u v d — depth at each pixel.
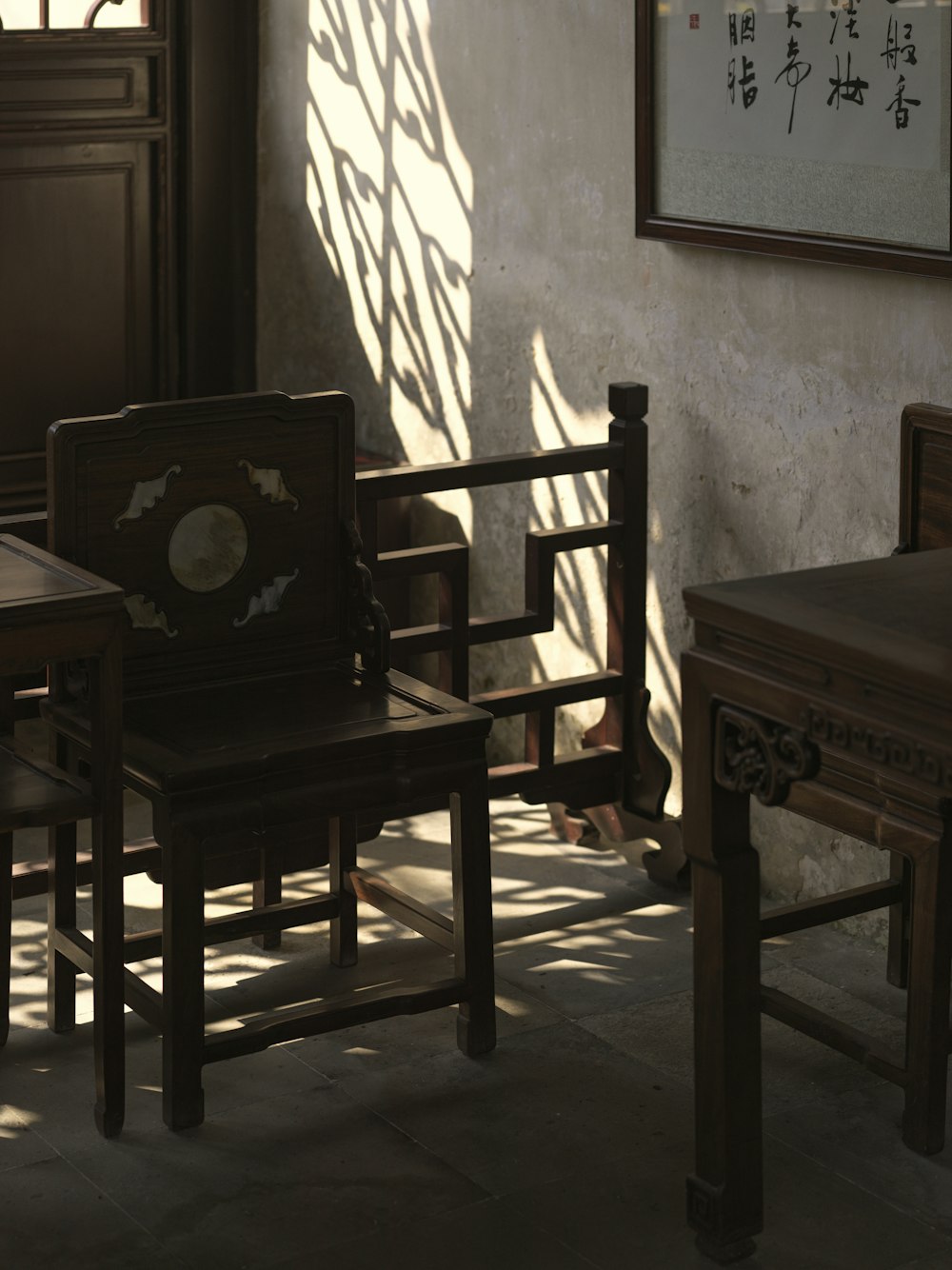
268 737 2.76
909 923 3.16
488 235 4.02
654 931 3.47
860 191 3.12
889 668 1.94
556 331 3.89
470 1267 2.37
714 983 2.34
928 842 2.60
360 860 3.80
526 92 3.84
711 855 2.30
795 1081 2.90
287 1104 2.80
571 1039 3.02
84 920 3.46
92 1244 2.42
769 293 3.38
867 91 3.07
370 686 3.02
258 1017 2.96
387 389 4.42
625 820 3.74
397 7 4.15
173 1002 2.67
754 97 3.29
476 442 4.17
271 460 2.99
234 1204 2.52
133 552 2.90
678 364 3.61
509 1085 2.86
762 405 3.44
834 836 3.47
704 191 3.43
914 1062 2.66
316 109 4.45
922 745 1.93
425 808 3.46
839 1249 2.43
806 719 2.09
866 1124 2.76
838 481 3.31
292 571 3.05
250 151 4.64
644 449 3.58
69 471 2.81
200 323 4.66
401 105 4.20
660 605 3.76
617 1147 2.68
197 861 2.65
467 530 4.25
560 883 3.71
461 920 2.90
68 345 4.45
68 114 4.32
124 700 2.93
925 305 3.09
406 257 4.27
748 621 2.14
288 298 4.67
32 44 4.22
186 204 4.55
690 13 3.38
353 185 4.39
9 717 2.96
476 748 2.86
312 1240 2.43
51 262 4.39
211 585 2.98
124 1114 2.71
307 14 4.42
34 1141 2.68
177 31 4.43
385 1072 2.91
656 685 3.81
